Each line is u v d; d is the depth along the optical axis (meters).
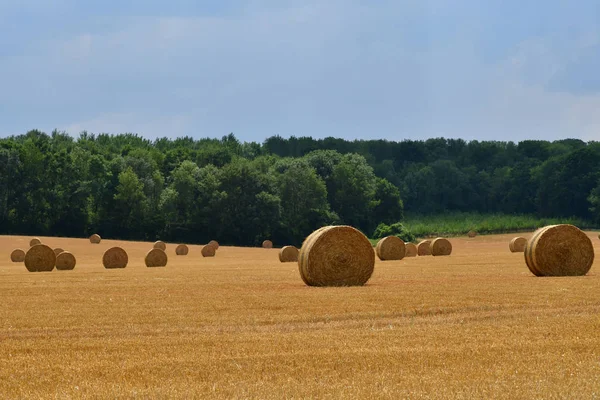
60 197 174.50
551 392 17.48
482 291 39.62
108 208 181.12
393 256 82.25
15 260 99.19
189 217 177.00
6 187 173.62
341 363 21.06
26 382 19.42
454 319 29.83
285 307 33.94
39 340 26.16
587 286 42.22
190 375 19.91
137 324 29.61
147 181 190.00
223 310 33.38
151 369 20.66
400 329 27.30
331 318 30.58
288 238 183.00
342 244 46.12
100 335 27.25
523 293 38.38
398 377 19.28
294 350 23.11
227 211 176.00
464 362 21.02
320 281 45.78
